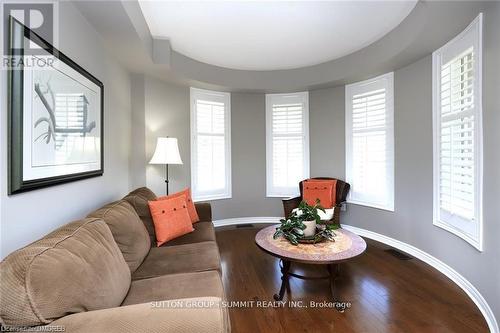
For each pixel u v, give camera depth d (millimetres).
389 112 3285
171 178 3717
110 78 2600
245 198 4410
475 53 1959
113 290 1192
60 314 890
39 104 1379
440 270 2527
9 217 1203
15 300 816
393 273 2518
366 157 3582
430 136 2689
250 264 2787
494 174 1727
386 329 1720
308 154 4246
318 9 2422
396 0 2279
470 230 2033
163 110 3613
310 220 2248
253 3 2322
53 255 977
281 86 4027
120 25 2133
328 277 2057
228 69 3912
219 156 4219
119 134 2889
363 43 3145
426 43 2459
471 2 1796
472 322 1777
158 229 2223
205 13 2477
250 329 1733
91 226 1350
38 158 1369
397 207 3184
